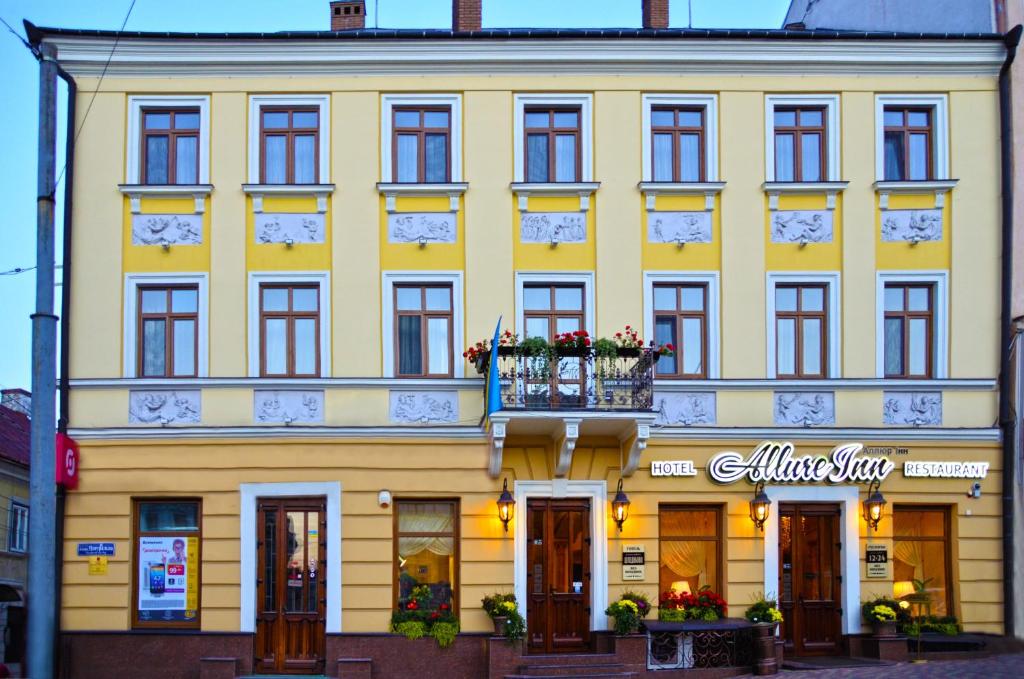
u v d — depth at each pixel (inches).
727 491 761.6
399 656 722.8
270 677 715.4
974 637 749.9
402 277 766.5
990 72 800.3
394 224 771.4
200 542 742.5
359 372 756.0
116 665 724.7
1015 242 786.8
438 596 748.0
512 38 772.0
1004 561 766.5
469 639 726.5
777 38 780.6
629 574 748.0
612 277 771.4
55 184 510.9
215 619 732.0
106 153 769.6
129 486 742.5
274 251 765.9
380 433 746.2
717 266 778.2
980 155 795.4
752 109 791.1
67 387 748.6
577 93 787.4
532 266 770.8
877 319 780.6
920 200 791.7
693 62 787.4
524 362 721.6
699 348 778.2
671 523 770.2
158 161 782.5
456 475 749.3
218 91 776.3
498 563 741.9
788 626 762.2
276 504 748.0
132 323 759.7
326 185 764.0
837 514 774.5
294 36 762.8
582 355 724.7
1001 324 783.1
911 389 775.7
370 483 745.0
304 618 737.6
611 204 777.6
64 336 753.0
